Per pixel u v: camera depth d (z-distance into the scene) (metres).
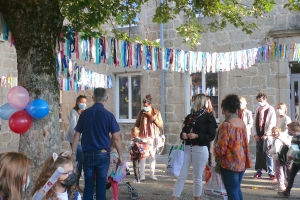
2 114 4.21
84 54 5.23
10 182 2.26
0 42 12.95
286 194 5.78
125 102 11.98
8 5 4.01
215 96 10.62
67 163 2.73
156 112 7.44
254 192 6.16
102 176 4.55
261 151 7.08
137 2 6.61
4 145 12.98
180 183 5.07
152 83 11.27
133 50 5.86
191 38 7.81
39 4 4.07
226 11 6.68
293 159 5.52
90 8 5.18
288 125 5.69
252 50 6.93
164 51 6.21
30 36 4.08
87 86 10.41
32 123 4.11
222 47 10.41
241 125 4.23
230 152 4.12
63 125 12.79
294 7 6.07
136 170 7.14
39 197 2.53
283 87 9.63
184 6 6.96
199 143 4.98
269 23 9.86
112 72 11.91
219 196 4.34
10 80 10.51
